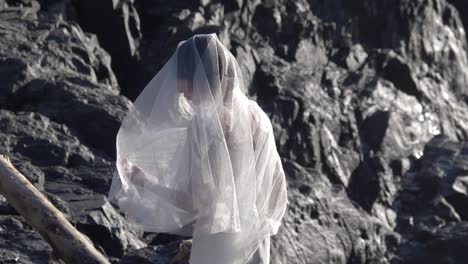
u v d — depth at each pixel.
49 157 8.38
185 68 3.89
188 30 11.07
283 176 4.12
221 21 11.54
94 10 11.03
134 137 3.93
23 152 8.38
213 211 3.83
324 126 10.86
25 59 9.64
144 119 3.97
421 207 10.84
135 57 10.99
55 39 10.24
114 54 11.00
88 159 8.51
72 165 8.45
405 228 10.61
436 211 10.70
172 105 3.92
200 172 3.82
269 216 4.07
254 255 4.01
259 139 3.98
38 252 6.72
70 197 7.78
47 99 9.32
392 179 11.14
